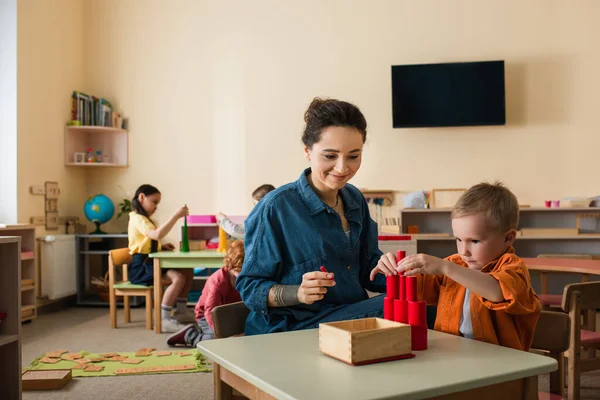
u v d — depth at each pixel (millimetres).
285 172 5328
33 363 3045
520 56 5016
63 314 4762
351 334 889
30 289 4477
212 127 5438
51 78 5059
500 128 5023
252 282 1347
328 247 1388
